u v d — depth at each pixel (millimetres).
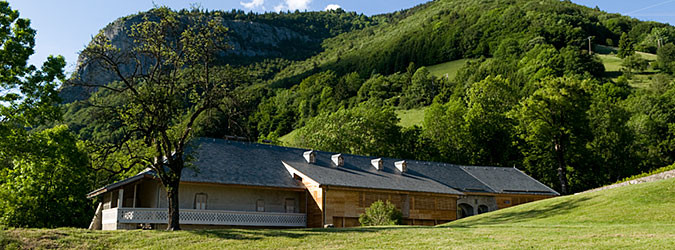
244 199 34906
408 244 19922
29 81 24641
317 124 73312
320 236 22203
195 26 26562
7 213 36094
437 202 41750
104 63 24922
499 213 36250
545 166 65938
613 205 29344
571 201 33562
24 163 36156
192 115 25609
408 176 44156
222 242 20891
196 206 32812
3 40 24578
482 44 158250
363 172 41812
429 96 123062
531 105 61250
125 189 35031
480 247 18203
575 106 60219
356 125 68000
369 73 186375
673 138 75938
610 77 121875
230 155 37562
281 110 130250
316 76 155125
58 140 36000
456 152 72375
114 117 24312
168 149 24672
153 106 24562
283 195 36656
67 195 38719
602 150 67000
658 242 16609
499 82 78438
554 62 103750
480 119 73188
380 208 32250
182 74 26141
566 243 18031
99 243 20500
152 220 30406
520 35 145500
